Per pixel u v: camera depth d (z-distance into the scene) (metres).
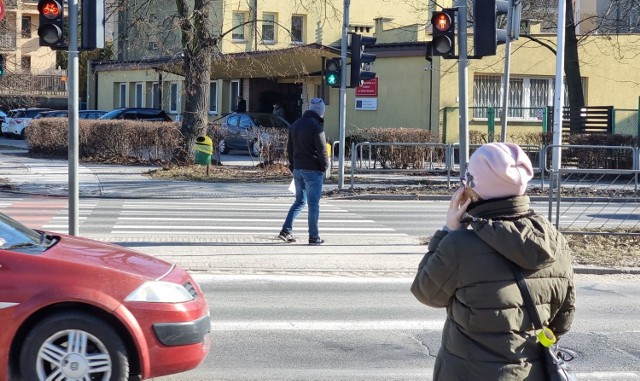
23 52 61.41
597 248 13.70
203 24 27.86
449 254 3.95
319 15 37.28
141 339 6.10
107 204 20.30
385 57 37.81
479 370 3.87
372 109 38.50
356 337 8.54
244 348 8.05
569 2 33.50
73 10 11.15
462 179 4.32
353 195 22.88
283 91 44.50
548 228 3.98
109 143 31.98
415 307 9.91
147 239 14.47
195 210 19.31
